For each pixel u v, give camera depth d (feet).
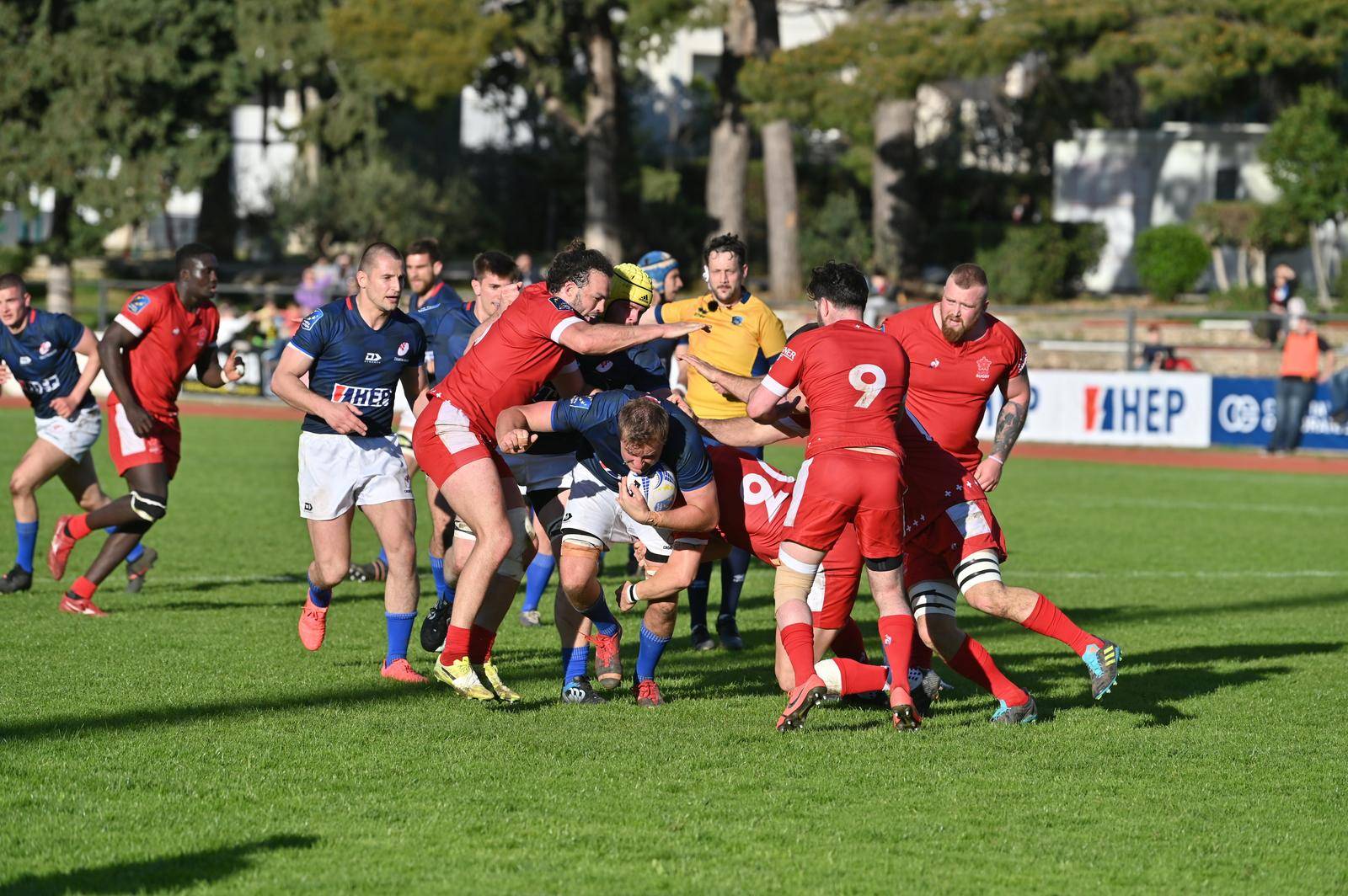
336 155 469.57
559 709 80.07
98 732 71.92
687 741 73.00
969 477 79.05
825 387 74.02
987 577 76.59
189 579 122.52
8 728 72.28
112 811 59.88
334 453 85.20
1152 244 414.62
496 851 56.08
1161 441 261.65
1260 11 332.39
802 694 71.05
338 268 333.21
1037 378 265.34
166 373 103.09
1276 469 234.79
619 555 142.92
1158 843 59.21
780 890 52.70
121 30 383.24
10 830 57.31
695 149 554.46
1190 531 166.30
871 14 346.74
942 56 318.24
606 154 399.44
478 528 78.38
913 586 79.97
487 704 80.48
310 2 414.82
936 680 84.74
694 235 465.47
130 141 388.57
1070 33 329.31
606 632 84.07
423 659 92.89
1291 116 380.78
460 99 523.29
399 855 55.47
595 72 395.14
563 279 78.95
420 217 444.14
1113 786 67.05
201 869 53.52
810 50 331.57
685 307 107.04
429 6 333.42
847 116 328.08
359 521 166.30
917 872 54.95
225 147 407.03
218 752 68.69
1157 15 337.11
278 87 488.02
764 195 488.02
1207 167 455.63
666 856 55.98
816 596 79.46
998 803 63.93
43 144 381.40
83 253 395.55
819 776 67.41
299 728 73.67
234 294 396.57
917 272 419.33
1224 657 99.14
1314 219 381.19
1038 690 88.53
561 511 85.40
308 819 59.52
